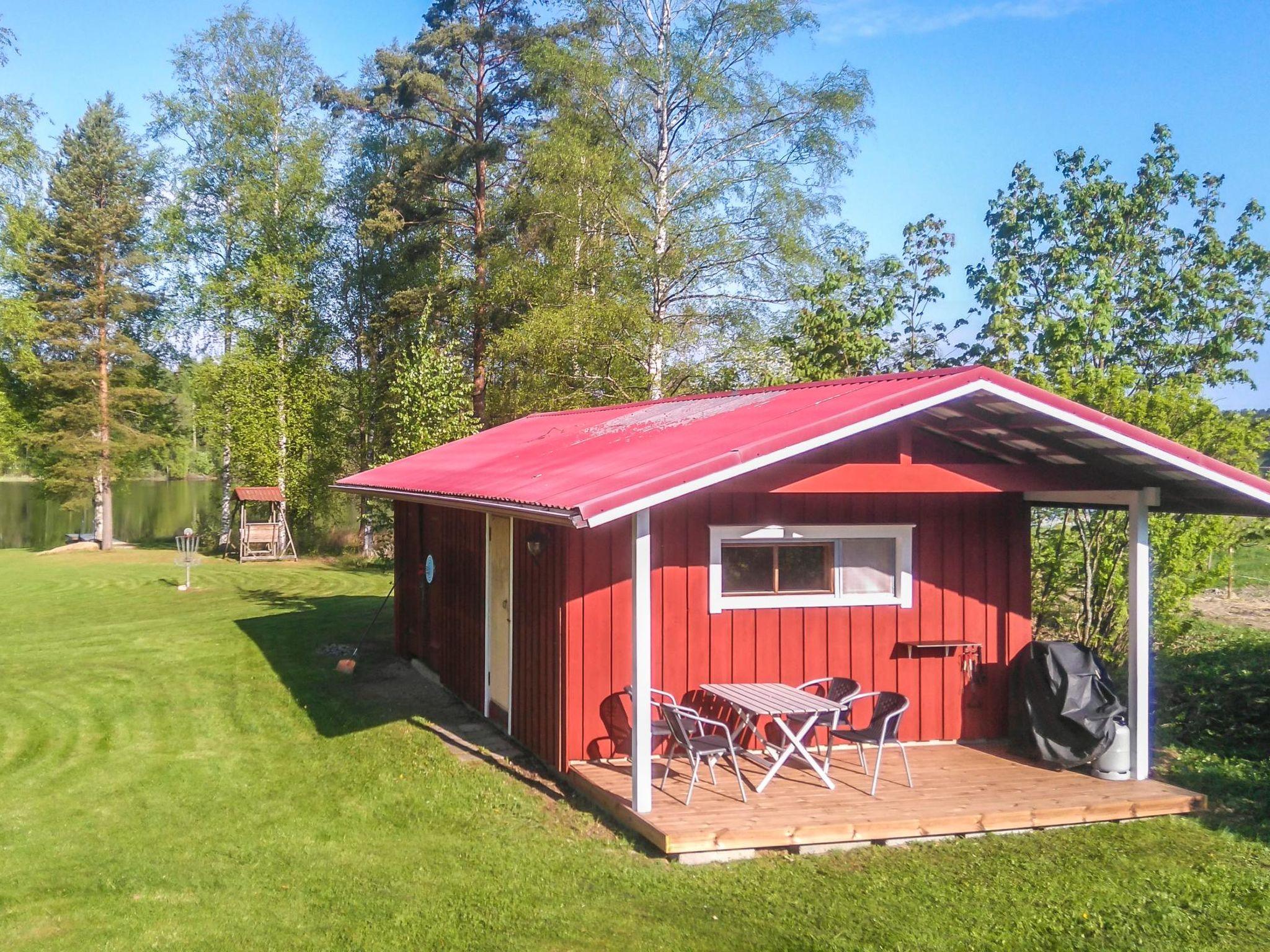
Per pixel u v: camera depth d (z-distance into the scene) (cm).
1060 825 723
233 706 1120
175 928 564
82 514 4425
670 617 842
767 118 2161
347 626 1664
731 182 2130
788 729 765
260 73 3228
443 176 2917
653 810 705
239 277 3198
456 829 724
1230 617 1623
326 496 3184
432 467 1248
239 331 3212
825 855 671
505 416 2372
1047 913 584
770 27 2095
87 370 3219
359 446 3177
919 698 892
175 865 662
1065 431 752
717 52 2148
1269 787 805
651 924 567
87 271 3300
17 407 3372
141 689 1203
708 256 2106
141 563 2833
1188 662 1212
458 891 612
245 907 593
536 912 582
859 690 807
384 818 752
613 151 2155
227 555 3053
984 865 655
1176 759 886
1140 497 809
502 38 2839
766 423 747
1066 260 1578
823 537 872
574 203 2161
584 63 2150
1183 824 734
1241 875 641
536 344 2145
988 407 743
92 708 1113
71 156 3312
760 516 859
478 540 1072
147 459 3606
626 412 1222
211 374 3175
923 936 555
